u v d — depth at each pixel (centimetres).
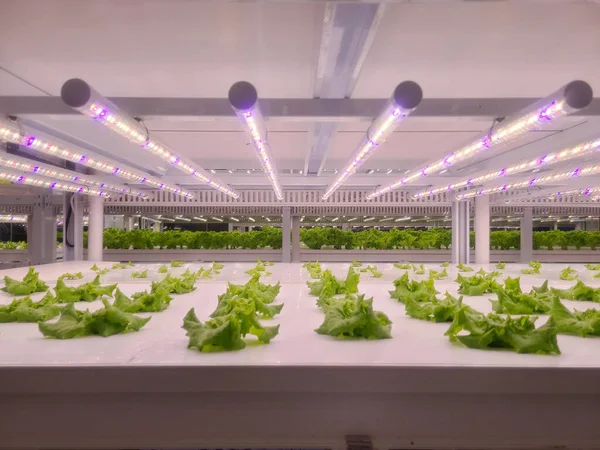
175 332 310
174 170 1039
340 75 400
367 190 1320
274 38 391
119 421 239
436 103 432
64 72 466
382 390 231
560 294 470
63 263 1096
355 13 301
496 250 1545
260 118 391
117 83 499
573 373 228
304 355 249
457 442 239
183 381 231
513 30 377
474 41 396
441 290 544
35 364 234
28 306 365
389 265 998
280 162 988
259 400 238
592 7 337
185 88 513
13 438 240
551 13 348
